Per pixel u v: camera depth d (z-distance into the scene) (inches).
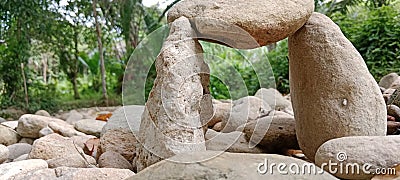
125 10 217.8
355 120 52.6
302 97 57.4
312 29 56.7
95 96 254.7
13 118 182.9
